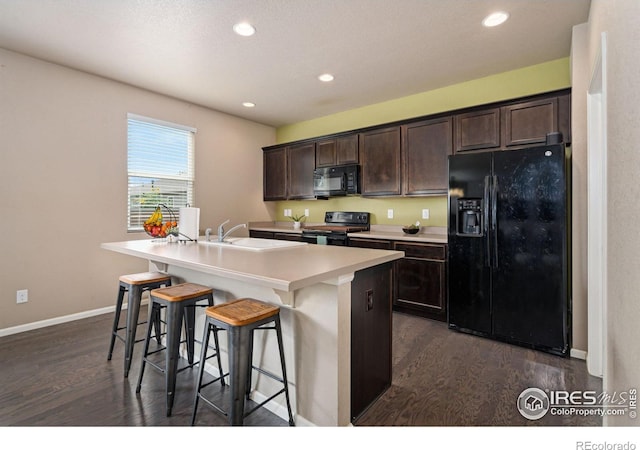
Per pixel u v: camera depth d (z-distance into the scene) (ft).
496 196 8.75
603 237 4.95
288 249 7.31
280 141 17.58
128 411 5.70
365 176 13.14
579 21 7.69
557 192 7.94
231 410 4.70
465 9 7.29
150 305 6.30
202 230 14.33
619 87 4.14
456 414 5.65
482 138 10.18
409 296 11.05
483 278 9.07
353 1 7.02
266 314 5.02
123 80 11.34
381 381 6.28
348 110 14.73
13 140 9.33
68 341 8.78
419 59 9.71
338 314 4.96
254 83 11.60
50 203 10.05
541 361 7.72
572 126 7.89
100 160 11.10
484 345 8.66
